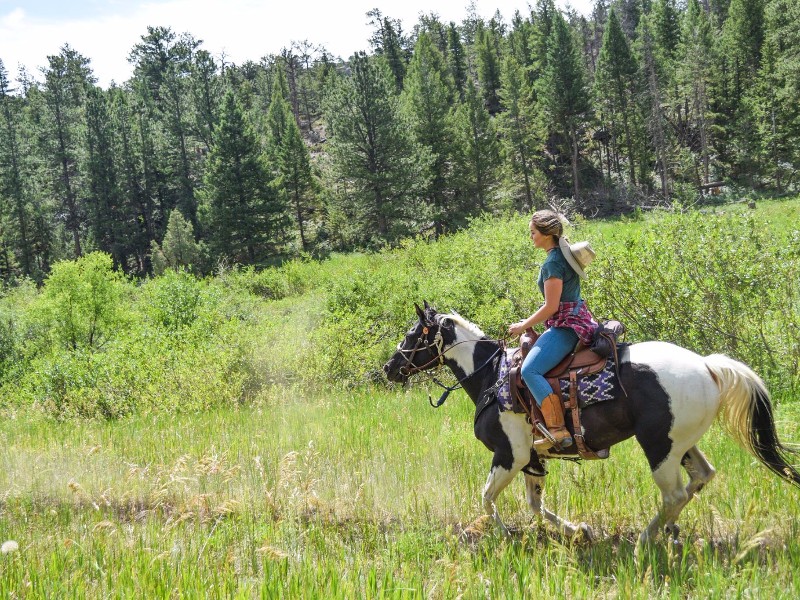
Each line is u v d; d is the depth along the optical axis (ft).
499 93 235.81
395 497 23.15
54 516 23.71
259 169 206.90
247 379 48.11
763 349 32.22
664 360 17.29
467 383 20.85
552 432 17.84
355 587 15.88
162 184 264.93
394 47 391.45
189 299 78.59
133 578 16.67
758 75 239.09
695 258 33.76
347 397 44.16
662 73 256.32
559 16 237.04
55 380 53.26
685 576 15.76
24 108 319.47
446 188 216.74
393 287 62.18
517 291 50.21
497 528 19.21
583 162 257.55
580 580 16.17
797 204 145.48
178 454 30.76
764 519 18.39
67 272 86.74
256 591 16.60
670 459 17.07
